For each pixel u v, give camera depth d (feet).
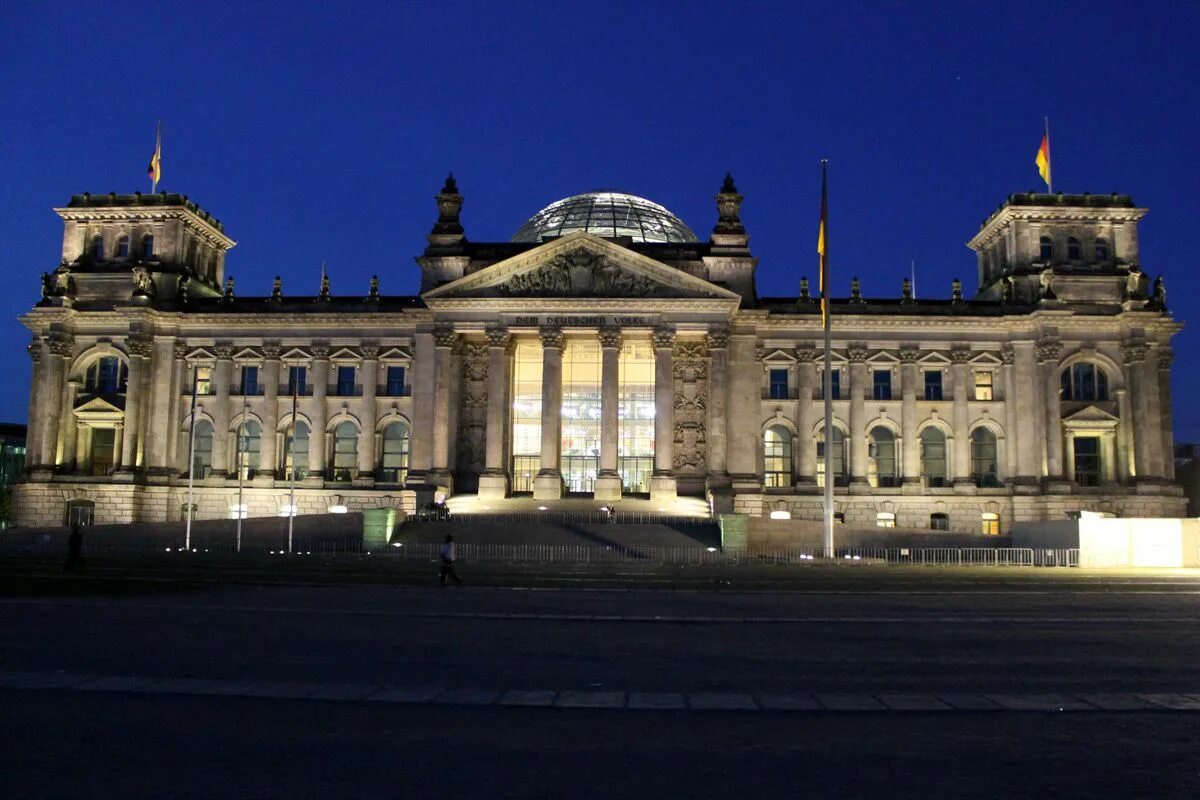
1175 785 51.85
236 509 357.00
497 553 234.58
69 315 359.05
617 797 48.91
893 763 55.83
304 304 370.32
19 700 69.87
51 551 234.17
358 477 357.00
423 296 336.29
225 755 55.88
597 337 347.77
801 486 352.69
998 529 349.82
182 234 379.14
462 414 347.77
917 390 358.43
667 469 326.03
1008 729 64.44
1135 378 347.36
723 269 348.59
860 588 180.65
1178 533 229.04
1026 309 354.74
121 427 361.51
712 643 106.63
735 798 48.93
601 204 401.70
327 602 146.92
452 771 53.21
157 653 92.53
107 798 47.78
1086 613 143.54
